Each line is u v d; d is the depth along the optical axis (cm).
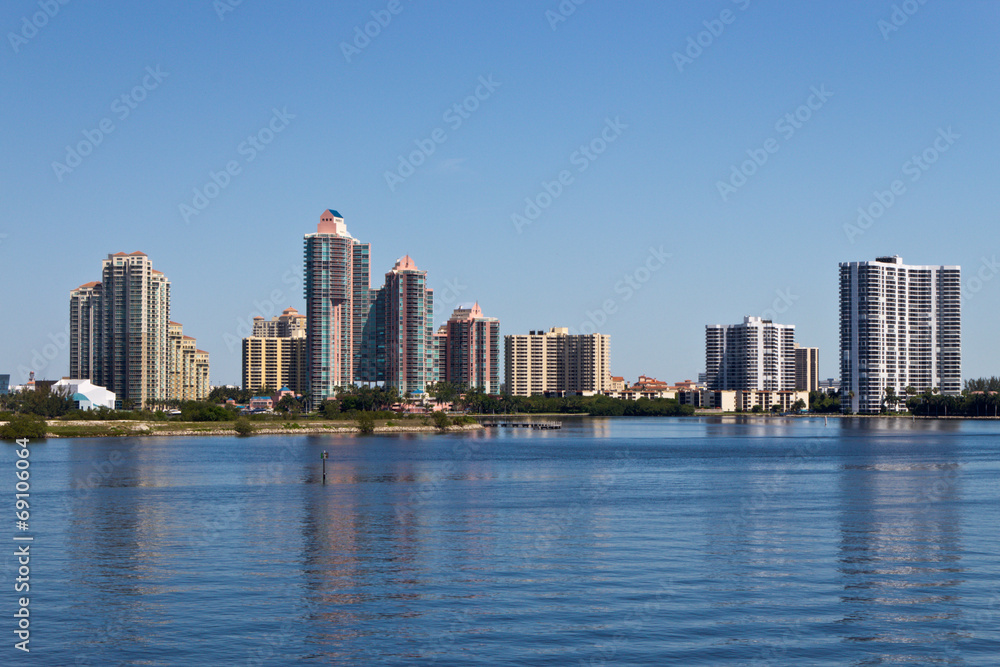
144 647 5581
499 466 18975
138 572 7619
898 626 5969
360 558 8219
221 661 5347
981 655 5444
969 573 7512
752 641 5662
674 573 7531
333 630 5906
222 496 13075
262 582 7238
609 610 6347
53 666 5262
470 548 8725
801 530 9812
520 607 6438
